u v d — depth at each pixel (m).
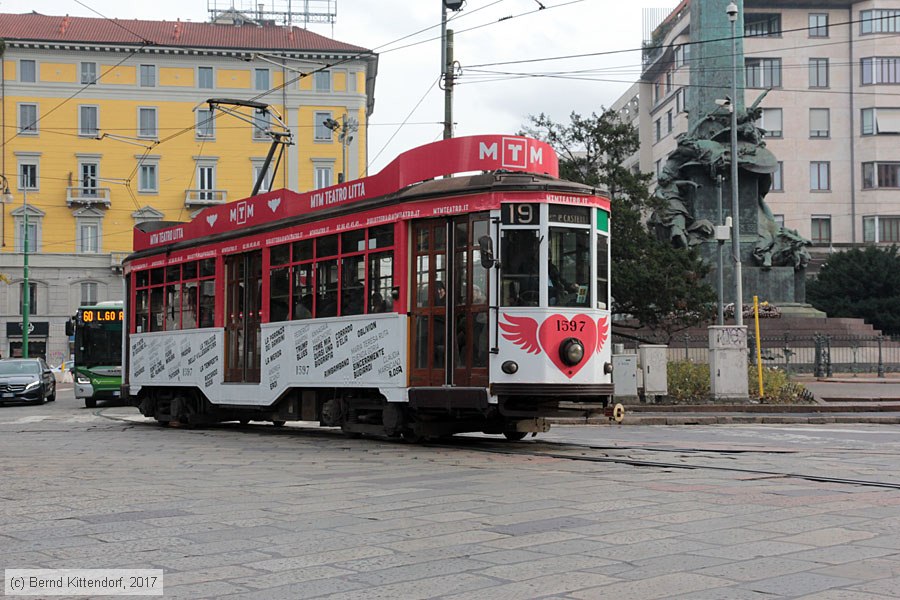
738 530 7.24
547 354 12.59
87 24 67.50
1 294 64.56
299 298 15.88
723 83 39.03
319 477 10.65
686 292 32.62
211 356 18.30
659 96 79.38
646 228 38.53
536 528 7.39
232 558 6.50
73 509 8.53
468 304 13.00
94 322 30.73
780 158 71.56
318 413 15.72
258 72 66.50
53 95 65.25
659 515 7.89
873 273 57.31
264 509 8.43
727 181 39.31
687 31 71.44
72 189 65.19
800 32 71.81
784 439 15.57
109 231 66.00
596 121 36.16
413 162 13.91
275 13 73.62
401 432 14.18
